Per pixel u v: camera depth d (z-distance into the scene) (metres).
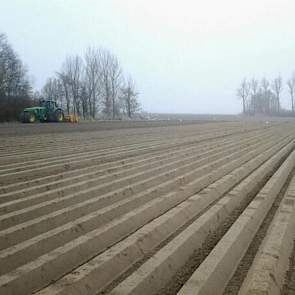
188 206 8.46
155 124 41.03
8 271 5.41
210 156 16.02
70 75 65.19
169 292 5.03
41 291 4.73
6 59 57.22
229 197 9.35
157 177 11.19
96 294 4.94
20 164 13.38
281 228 6.99
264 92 106.00
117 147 18.80
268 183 10.88
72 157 15.12
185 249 6.23
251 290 4.67
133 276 5.12
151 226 7.02
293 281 5.30
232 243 6.22
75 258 5.85
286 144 22.86
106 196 8.91
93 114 65.62
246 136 26.95
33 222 7.05
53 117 41.19
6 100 48.69
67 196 8.87
